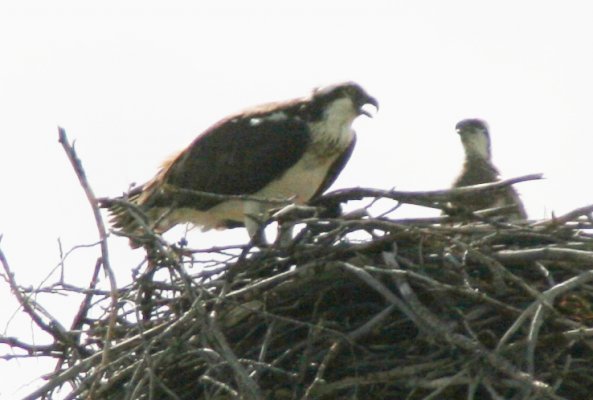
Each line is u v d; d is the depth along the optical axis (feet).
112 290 38.37
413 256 42.75
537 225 44.01
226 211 54.44
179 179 54.90
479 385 39.19
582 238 43.60
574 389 40.96
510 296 41.68
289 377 40.73
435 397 39.50
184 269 40.68
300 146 54.39
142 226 42.39
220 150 54.85
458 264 41.91
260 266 43.70
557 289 38.91
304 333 42.93
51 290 43.01
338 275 42.75
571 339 39.40
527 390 37.11
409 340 41.70
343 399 41.19
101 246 38.14
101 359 40.42
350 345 40.96
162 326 41.19
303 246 43.06
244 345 42.70
